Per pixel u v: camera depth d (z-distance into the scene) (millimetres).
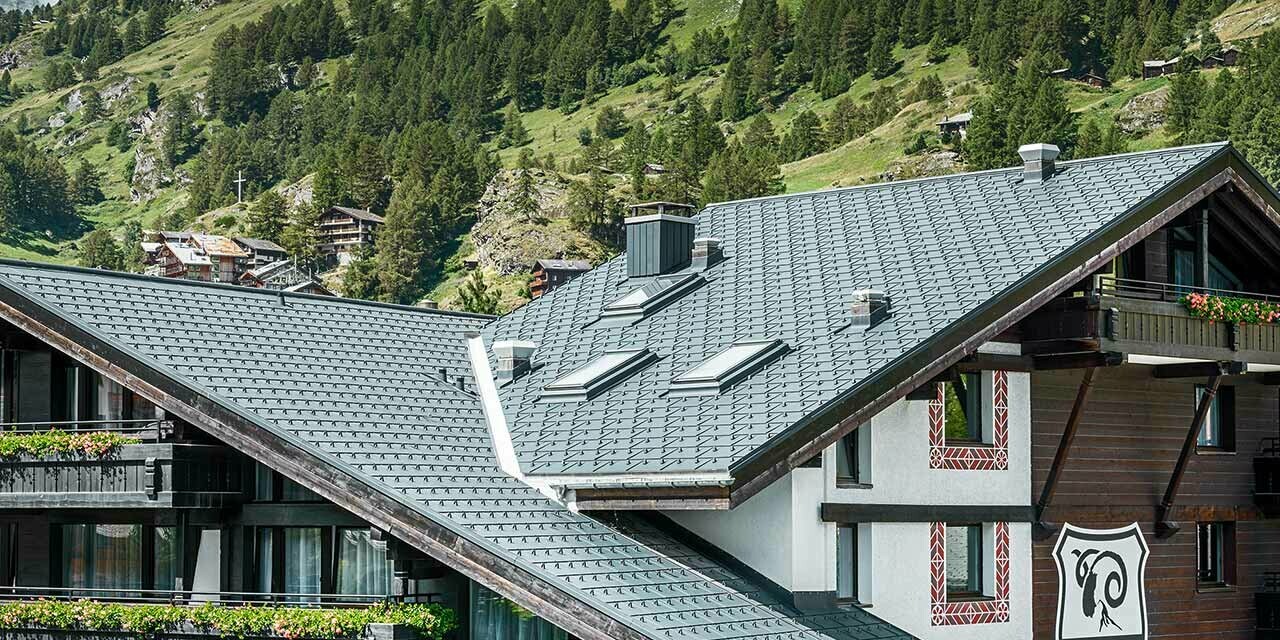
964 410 32094
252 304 32156
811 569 28141
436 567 27016
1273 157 185500
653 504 26656
